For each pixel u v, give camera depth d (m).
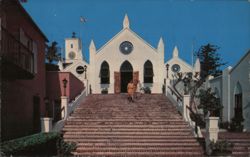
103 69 36.84
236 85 22.44
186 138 16.80
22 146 10.91
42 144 12.70
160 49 36.69
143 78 36.47
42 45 20.94
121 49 36.84
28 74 14.74
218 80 26.11
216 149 14.00
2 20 13.38
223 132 19.14
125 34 36.88
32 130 18.22
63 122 18.02
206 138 14.92
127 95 26.78
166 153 15.05
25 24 17.11
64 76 22.62
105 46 36.91
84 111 20.86
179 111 20.78
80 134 17.14
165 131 17.67
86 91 26.88
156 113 20.61
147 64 36.84
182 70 37.66
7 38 12.45
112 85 36.41
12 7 14.38
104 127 18.00
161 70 36.53
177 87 29.34
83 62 37.38
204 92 22.81
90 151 15.24
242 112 21.39
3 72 13.07
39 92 19.97
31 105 18.16
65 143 14.89
